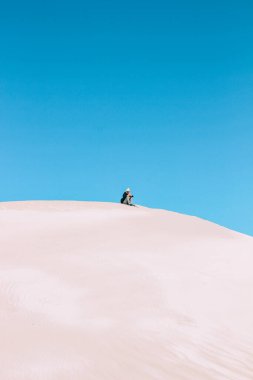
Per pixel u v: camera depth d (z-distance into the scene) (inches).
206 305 496.1
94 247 708.0
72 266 596.7
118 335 384.8
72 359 310.5
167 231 847.1
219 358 371.6
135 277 564.1
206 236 829.2
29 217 983.6
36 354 309.0
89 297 484.1
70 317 422.0
